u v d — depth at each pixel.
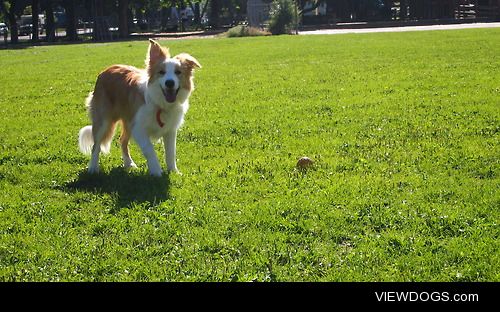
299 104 5.00
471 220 2.35
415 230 2.28
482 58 7.74
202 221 2.42
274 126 4.19
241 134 4.01
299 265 2.04
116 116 3.29
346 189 2.73
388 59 8.20
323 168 3.12
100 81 3.32
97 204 2.68
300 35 15.66
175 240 2.27
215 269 2.04
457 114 4.32
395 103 4.85
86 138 3.38
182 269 2.05
